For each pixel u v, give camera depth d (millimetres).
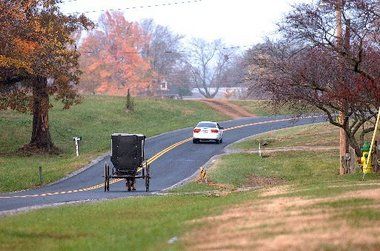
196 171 107938
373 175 79188
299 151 134000
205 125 153125
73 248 34688
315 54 84125
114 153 81250
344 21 78625
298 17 100188
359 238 31047
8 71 125375
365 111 94875
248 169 110875
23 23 118688
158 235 37125
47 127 144125
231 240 33281
